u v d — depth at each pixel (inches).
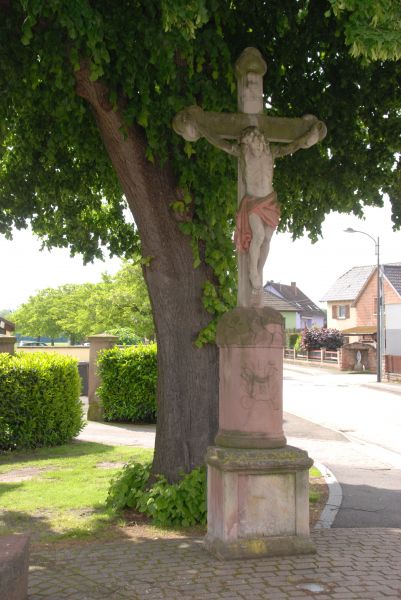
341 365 1769.2
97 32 226.2
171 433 277.9
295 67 330.3
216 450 220.5
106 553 222.1
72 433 507.5
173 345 280.5
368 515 290.0
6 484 347.3
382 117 353.7
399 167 366.0
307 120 239.8
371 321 2212.1
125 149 274.5
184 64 269.0
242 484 215.5
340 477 385.7
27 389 469.1
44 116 359.9
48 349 1117.7
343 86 330.3
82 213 441.7
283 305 3051.2
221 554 211.3
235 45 309.1
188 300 280.2
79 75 261.9
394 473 401.4
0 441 461.7
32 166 403.5
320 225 423.2
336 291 2471.7
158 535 245.8
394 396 1028.5
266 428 221.9
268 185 231.9
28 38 229.9
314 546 219.0
